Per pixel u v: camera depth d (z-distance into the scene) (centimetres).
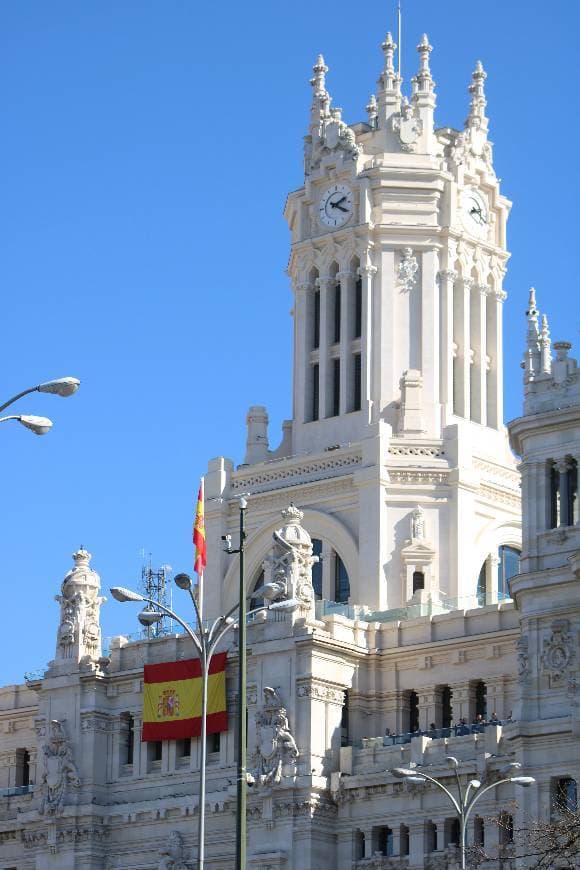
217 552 15788
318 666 13738
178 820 14250
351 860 13375
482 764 12638
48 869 14775
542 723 11844
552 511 12125
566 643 11875
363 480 15012
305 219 16138
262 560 15550
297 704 13700
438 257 15712
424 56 16162
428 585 14788
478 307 15962
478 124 16350
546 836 10012
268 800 13588
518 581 12100
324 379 15762
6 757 16000
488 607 13650
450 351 15575
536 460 12188
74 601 15338
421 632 13962
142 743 14738
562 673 11875
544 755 11850
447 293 15675
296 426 15875
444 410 15412
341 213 15912
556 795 11794
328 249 15925
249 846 13650
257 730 13825
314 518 15275
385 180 15775
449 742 13050
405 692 13925
